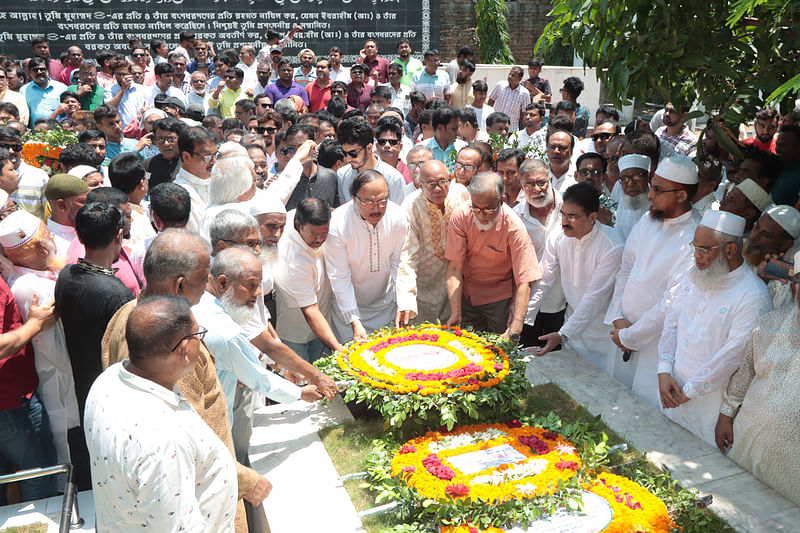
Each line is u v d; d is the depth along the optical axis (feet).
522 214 16.08
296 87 33.37
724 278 10.61
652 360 12.91
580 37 11.62
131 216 13.44
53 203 13.25
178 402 6.79
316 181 18.24
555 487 9.19
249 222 11.07
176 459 6.33
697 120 34.32
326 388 10.78
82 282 10.19
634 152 15.39
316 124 23.08
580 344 15.03
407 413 10.91
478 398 10.85
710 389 10.67
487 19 50.31
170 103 26.71
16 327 10.96
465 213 14.15
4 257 11.47
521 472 9.57
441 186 14.42
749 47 10.94
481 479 9.43
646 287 12.75
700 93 11.51
